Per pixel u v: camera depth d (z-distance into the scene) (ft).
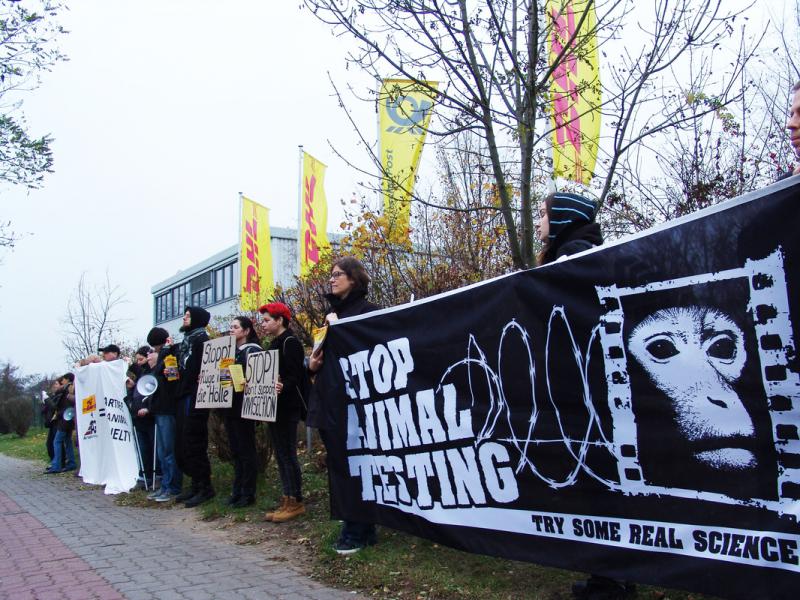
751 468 9.20
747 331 9.32
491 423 13.08
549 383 12.03
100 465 33.53
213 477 28.96
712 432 9.64
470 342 13.65
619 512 10.79
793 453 8.82
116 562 16.98
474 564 14.58
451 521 13.78
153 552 17.99
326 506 21.80
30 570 16.55
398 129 27.58
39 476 41.11
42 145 42.45
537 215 28.30
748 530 9.15
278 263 99.40
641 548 10.42
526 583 13.03
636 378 10.66
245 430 22.95
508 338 12.87
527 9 18.03
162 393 27.04
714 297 9.71
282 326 21.17
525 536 12.28
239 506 22.90
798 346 8.82
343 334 16.69
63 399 42.55
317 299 33.60
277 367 20.22
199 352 25.17
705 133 22.54
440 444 14.15
